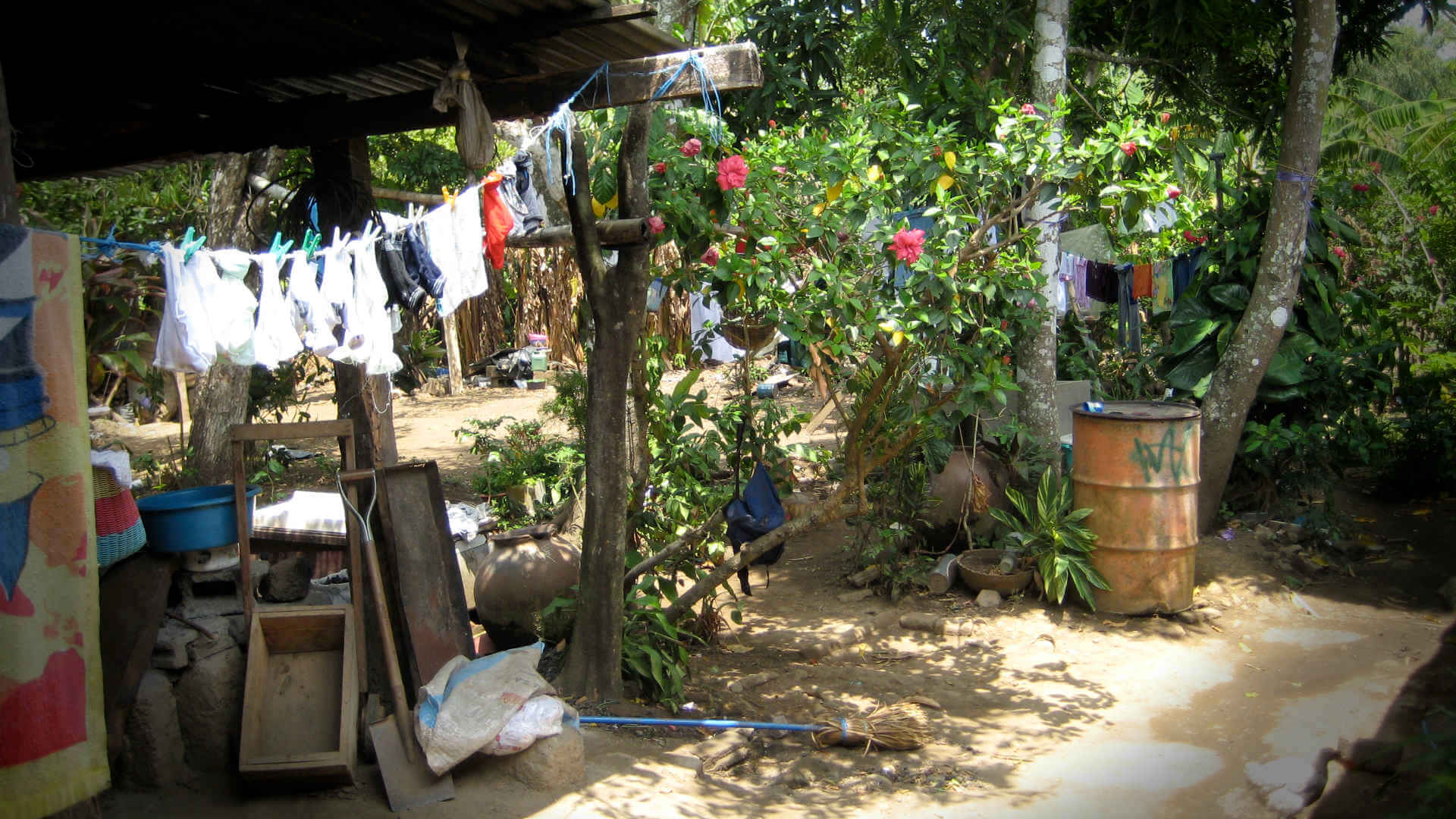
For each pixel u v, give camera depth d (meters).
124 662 3.69
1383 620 6.07
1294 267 7.10
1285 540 7.26
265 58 4.55
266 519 4.67
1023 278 5.73
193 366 3.11
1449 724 3.39
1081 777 4.21
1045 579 6.38
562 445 9.54
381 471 4.43
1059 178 5.76
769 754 4.47
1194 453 6.23
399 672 4.20
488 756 3.97
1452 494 8.27
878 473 8.16
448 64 4.39
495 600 5.48
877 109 6.17
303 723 3.97
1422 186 10.65
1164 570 6.14
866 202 5.26
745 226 5.04
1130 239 8.83
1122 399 9.39
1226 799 3.99
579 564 5.59
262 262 3.30
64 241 2.52
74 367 2.54
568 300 19.28
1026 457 7.29
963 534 7.29
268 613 4.06
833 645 5.90
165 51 4.41
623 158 4.62
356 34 4.13
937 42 7.82
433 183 11.18
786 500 7.49
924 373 6.16
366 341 3.64
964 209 6.32
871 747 4.51
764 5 7.77
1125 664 5.58
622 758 4.23
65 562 2.52
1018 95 8.39
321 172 5.02
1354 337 8.48
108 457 3.82
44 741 2.47
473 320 20.17
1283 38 8.85
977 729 4.76
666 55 4.25
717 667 5.61
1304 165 6.98
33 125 5.26
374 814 3.67
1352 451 7.74
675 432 6.33
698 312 15.09
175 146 5.17
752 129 7.72
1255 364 7.22
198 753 3.90
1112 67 10.77
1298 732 4.61
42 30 4.06
